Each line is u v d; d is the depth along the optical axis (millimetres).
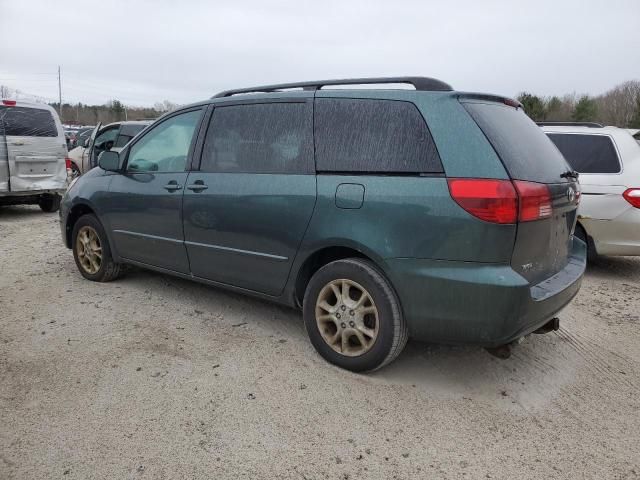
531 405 3092
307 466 2500
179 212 4180
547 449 2676
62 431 2717
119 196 4715
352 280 3246
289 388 3170
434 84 3213
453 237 2854
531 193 2850
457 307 2891
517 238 2807
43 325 4086
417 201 2953
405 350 3756
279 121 3684
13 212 10891
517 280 2783
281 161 3609
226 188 3840
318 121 3484
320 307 3453
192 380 3246
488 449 2662
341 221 3227
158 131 4547
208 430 2748
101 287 5051
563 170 3438
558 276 3305
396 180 3064
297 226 3438
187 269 4277
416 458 2576
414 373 3412
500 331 2844
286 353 3637
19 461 2486
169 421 2816
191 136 4238
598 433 2828
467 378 3381
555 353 3832
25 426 2754
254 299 4750
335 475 2445
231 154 3924
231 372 3355
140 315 4316
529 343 3986
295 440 2684
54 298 4723
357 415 2912
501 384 3324
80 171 14531
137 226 4594
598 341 4086
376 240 3080
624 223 5605
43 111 10125
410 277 2992
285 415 2893
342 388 3184
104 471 2434
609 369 3598
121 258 4883
